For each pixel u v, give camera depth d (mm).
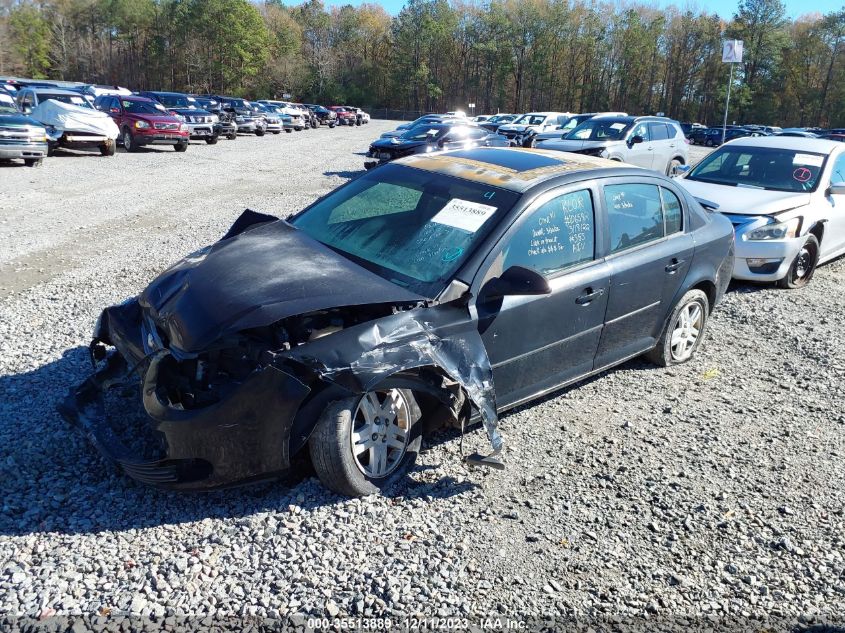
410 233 4105
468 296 3727
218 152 24031
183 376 3373
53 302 6344
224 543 3135
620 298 4645
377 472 3623
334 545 3176
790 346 6320
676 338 5523
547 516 3547
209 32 92375
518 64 103625
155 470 3217
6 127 15820
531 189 4160
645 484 3904
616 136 16656
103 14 97125
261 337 3354
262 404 3146
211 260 3887
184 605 2750
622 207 4699
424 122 25109
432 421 3883
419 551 3189
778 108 90312
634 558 3277
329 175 17688
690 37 99875
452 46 107562
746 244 7898
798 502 3834
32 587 2773
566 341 4359
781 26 86500
